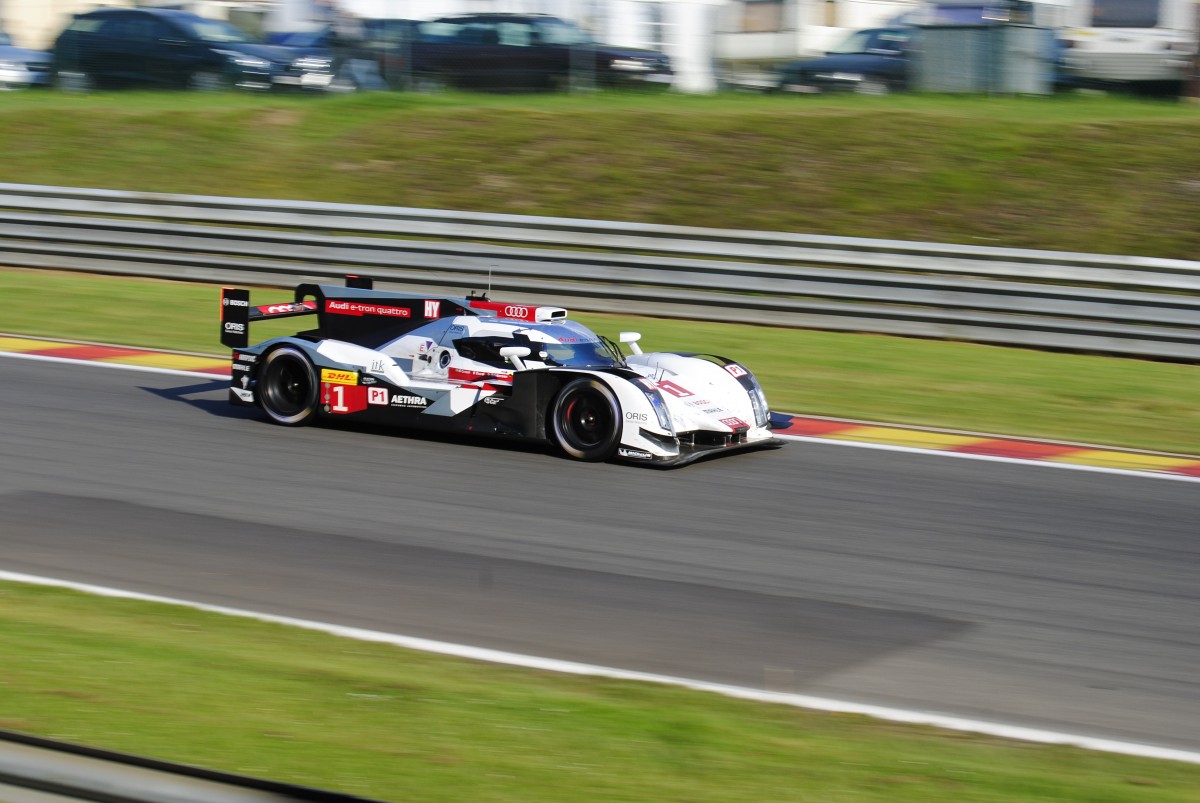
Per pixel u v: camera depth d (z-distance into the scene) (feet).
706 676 52.34
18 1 284.41
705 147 180.04
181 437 89.04
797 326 134.10
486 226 145.79
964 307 128.98
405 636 55.21
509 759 41.22
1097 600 63.67
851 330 132.77
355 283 99.09
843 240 134.00
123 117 200.75
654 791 39.24
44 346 118.62
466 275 142.51
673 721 45.50
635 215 167.02
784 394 109.50
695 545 69.51
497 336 89.51
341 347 92.68
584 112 193.77
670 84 210.59
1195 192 161.38
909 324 131.03
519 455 87.10
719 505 77.10
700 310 136.98
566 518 73.26
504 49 208.03
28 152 191.93
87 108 205.57
